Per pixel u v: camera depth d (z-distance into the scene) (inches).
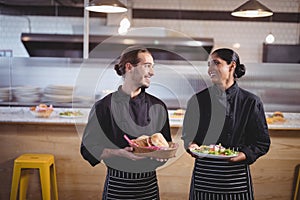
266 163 151.8
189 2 246.8
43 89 191.8
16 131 152.3
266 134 123.3
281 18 246.5
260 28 247.4
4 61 194.1
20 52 249.8
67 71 195.5
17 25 247.9
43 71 195.2
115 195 105.0
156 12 246.7
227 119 121.0
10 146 153.1
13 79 194.4
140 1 246.1
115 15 241.1
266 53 239.0
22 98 189.0
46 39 234.2
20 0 243.0
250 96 122.8
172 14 247.3
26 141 152.7
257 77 191.8
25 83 194.9
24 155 148.2
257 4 146.1
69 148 151.9
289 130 149.5
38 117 154.9
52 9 246.5
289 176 152.4
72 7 245.6
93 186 153.3
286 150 151.2
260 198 153.6
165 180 150.8
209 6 247.0
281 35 248.1
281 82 192.4
